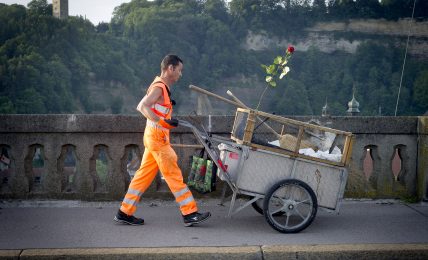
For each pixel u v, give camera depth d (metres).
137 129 5.54
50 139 5.52
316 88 185.88
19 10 146.75
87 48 156.62
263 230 4.52
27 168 5.56
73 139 5.54
